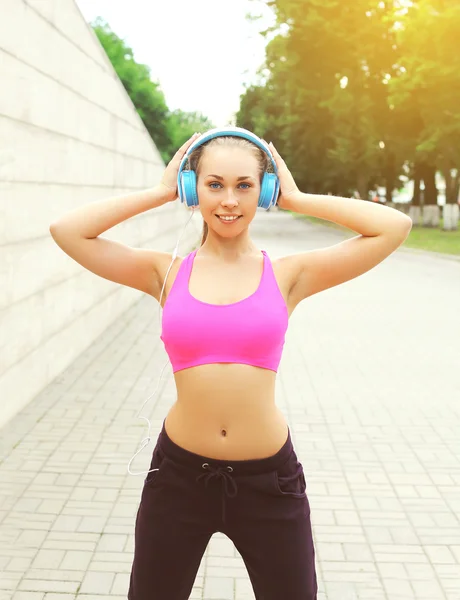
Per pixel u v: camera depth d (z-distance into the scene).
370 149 30.38
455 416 6.02
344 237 29.11
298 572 1.97
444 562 3.63
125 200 2.05
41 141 6.45
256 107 51.19
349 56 29.22
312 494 4.42
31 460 4.85
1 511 4.07
